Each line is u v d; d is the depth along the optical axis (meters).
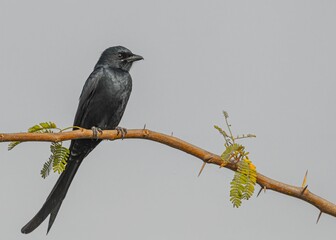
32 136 7.43
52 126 7.82
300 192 7.69
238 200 7.32
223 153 7.71
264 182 7.64
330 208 7.64
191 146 7.91
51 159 7.98
